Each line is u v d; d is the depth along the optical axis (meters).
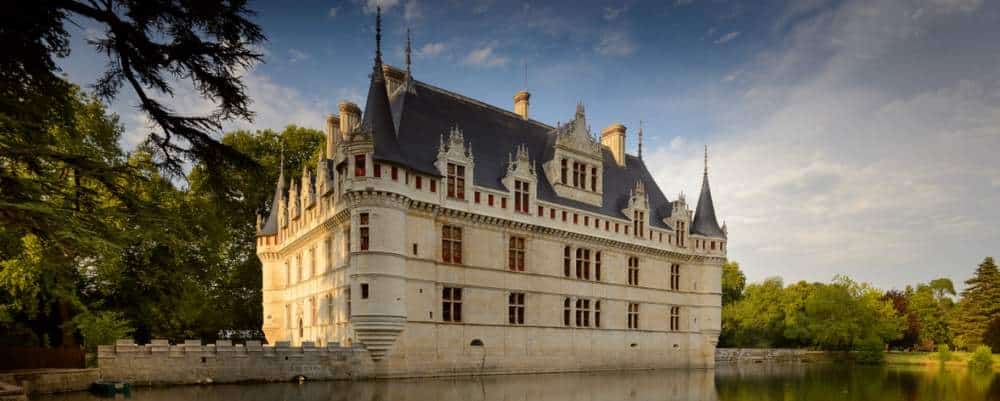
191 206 31.17
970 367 70.94
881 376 53.78
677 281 58.72
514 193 45.25
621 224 52.75
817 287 89.88
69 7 12.30
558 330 47.31
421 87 47.09
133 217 16.02
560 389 34.97
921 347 108.81
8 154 13.91
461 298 41.91
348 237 40.72
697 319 59.47
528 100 54.81
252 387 32.19
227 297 61.00
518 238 45.81
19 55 13.03
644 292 54.94
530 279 45.91
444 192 41.25
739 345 89.69
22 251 22.97
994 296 90.50
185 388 31.33
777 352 78.00
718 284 60.84
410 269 39.19
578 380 41.00
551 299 47.12
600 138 61.62
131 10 12.98
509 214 44.62
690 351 58.66
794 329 83.31
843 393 37.72
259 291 62.88
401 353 38.31
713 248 60.28
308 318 47.97
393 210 38.19
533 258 46.34
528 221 45.62
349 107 49.25
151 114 13.97
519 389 34.16
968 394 38.69
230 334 65.50
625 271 53.50
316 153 63.81
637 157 63.66
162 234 16.92
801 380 46.94
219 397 28.09
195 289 46.03
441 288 40.72
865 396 36.47
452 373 40.62
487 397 30.23
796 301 87.75
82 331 37.94
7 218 13.05
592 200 51.84
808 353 81.19
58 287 35.81
